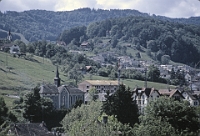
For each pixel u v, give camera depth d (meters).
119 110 187.12
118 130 142.00
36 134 170.38
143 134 134.50
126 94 190.75
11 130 165.38
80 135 125.19
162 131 133.25
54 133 178.50
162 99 154.38
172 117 147.50
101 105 198.75
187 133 140.12
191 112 150.75
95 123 130.12
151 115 147.25
